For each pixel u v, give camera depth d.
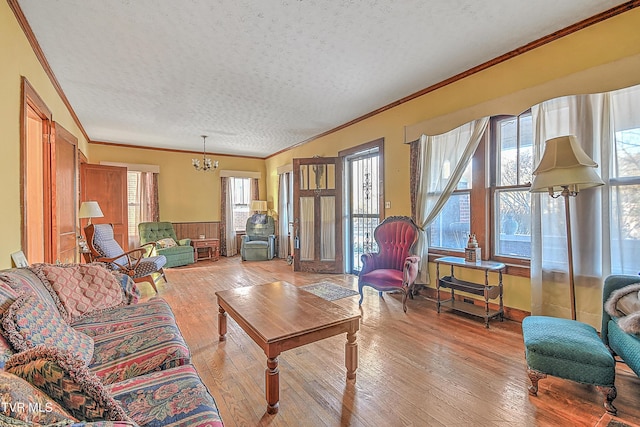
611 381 1.62
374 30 2.46
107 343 1.62
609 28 2.27
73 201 3.85
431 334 2.70
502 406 1.72
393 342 2.54
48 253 3.07
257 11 2.20
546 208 2.64
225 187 7.51
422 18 2.30
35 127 3.04
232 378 2.03
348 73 3.23
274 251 7.31
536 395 1.81
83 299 2.02
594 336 1.84
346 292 4.11
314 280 4.85
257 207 7.51
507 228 3.07
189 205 7.14
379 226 3.94
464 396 1.81
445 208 3.63
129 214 6.38
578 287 2.47
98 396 0.82
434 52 2.82
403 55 2.87
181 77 3.27
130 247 6.36
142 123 4.90
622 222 2.28
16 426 0.63
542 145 2.61
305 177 5.64
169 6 2.12
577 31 2.43
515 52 2.79
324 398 1.81
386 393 1.85
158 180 6.72
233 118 4.71
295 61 2.96
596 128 2.36
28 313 1.30
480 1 2.12
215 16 2.25
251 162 7.97
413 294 3.79
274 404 1.68
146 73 3.16
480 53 2.85
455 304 3.27
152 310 2.11
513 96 2.82
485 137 3.16
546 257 2.64
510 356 2.29
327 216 5.47
